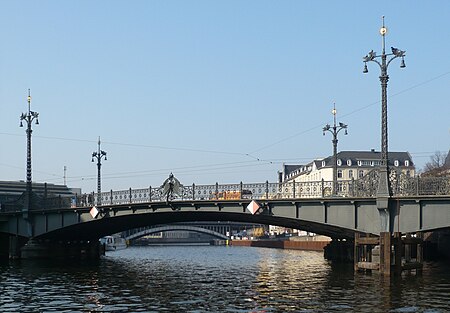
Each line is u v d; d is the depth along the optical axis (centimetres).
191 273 5381
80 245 8544
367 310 2862
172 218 6581
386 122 4472
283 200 4994
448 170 11000
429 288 3678
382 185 4419
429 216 4288
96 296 3534
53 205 6862
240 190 5378
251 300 3306
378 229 4566
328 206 4822
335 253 7388
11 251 7419
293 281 4428
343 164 16475
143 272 5500
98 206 6256
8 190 13862
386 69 4494
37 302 3272
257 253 11119
